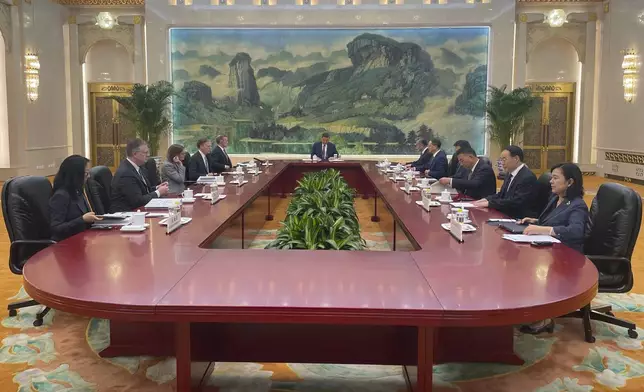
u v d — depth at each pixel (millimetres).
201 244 3539
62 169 4258
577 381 3182
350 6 14258
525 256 3229
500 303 2395
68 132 15008
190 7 14289
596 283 2721
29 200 4113
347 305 2369
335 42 14500
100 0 14453
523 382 3172
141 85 13656
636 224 3662
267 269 2926
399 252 3342
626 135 13242
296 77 14625
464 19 14102
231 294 2510
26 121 12984
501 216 4699
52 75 14078
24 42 12859
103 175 5586
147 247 3439
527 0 14273
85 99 15086
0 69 12734
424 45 14391
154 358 3475
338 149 14773
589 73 14609
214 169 9586
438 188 6277
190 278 2758
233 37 14516
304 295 2496
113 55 15000
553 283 2689
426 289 2588
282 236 4156
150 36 14312
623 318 4234
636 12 12781
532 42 14484
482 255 3256
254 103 14695
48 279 2738
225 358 2967
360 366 3420
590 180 13703
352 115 14688
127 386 3107
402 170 9102
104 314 2404
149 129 13773
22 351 3572
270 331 2957
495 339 3383
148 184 6027
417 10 14172
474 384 3150
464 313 2312
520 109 13320
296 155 14836
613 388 3100
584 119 14742
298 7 14305
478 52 14297
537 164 15188
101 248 3402
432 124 14586
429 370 2545
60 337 3807
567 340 3789
